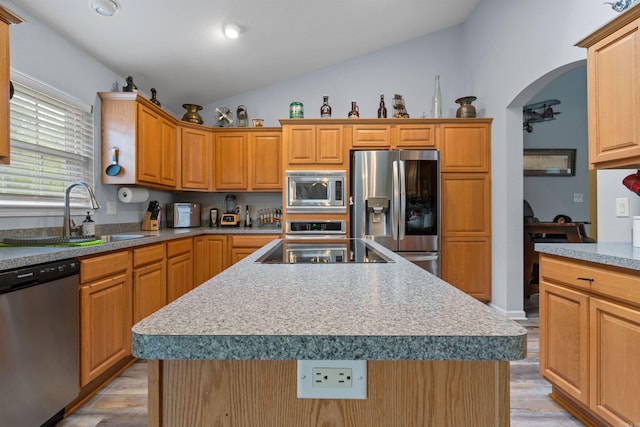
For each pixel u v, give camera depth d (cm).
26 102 217
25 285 144
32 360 147
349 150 357
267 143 383
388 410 60
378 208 335
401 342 51
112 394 194
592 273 150
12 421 138
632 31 145
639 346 128
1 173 202
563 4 242
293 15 295
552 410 178
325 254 144
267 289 80
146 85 339
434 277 95
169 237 278
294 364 61
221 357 51
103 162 282
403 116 374
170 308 65
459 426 60
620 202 204
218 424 61
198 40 291
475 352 51
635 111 144
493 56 338
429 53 409
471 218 351
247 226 407
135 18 244
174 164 352
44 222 226
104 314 197
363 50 398
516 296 321
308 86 411
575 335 161
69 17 227
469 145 352
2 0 197
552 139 517
